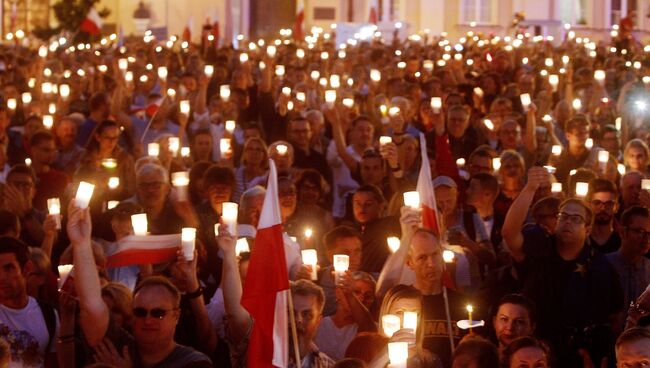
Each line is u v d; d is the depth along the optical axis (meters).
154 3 65.50
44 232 15.09
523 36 55.62
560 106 24.98
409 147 19.56
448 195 16.33
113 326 11.20
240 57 34.09
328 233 14.50
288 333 11.60
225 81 30.62
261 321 10.97
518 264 13.73
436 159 17.75
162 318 10.90
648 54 45.53
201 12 65.12
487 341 11.09
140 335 10.93
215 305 13.34
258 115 26.19
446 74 31.95
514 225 13.61
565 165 20.70
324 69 33.78
